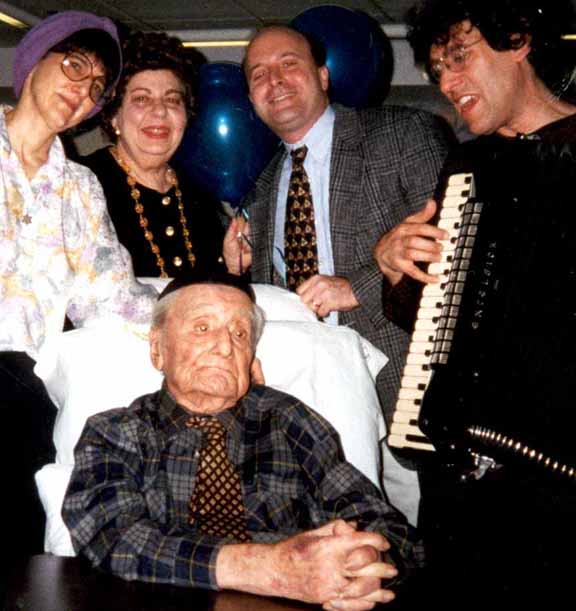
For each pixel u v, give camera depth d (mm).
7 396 2393
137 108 2998
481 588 1800
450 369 1785
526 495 1859
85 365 2369
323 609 1648
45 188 2379
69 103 2273
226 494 1977
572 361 1708
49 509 2188
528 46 1974
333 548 1661
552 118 2006
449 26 2000
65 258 2402
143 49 2994
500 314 1776
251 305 2055
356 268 3029
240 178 3486
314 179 3162
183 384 1972
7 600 1596
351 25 3539
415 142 2992
